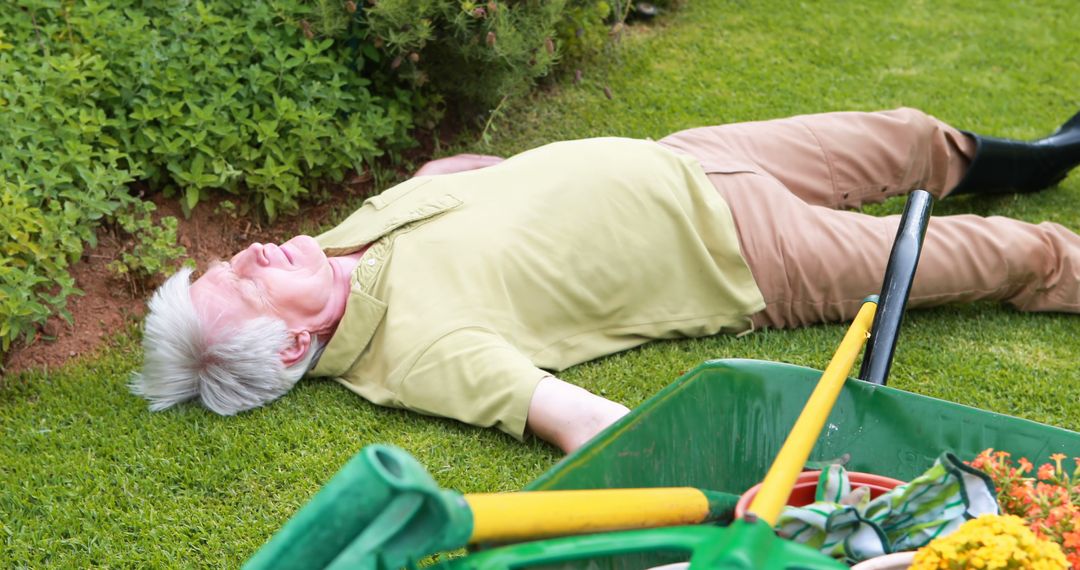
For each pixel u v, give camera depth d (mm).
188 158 3695
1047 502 1760
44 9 3887
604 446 1797
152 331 2902
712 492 1706
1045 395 2975
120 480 2686
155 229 3404
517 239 2930
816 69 5020
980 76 4984
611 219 3021
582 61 4934
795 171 3488
